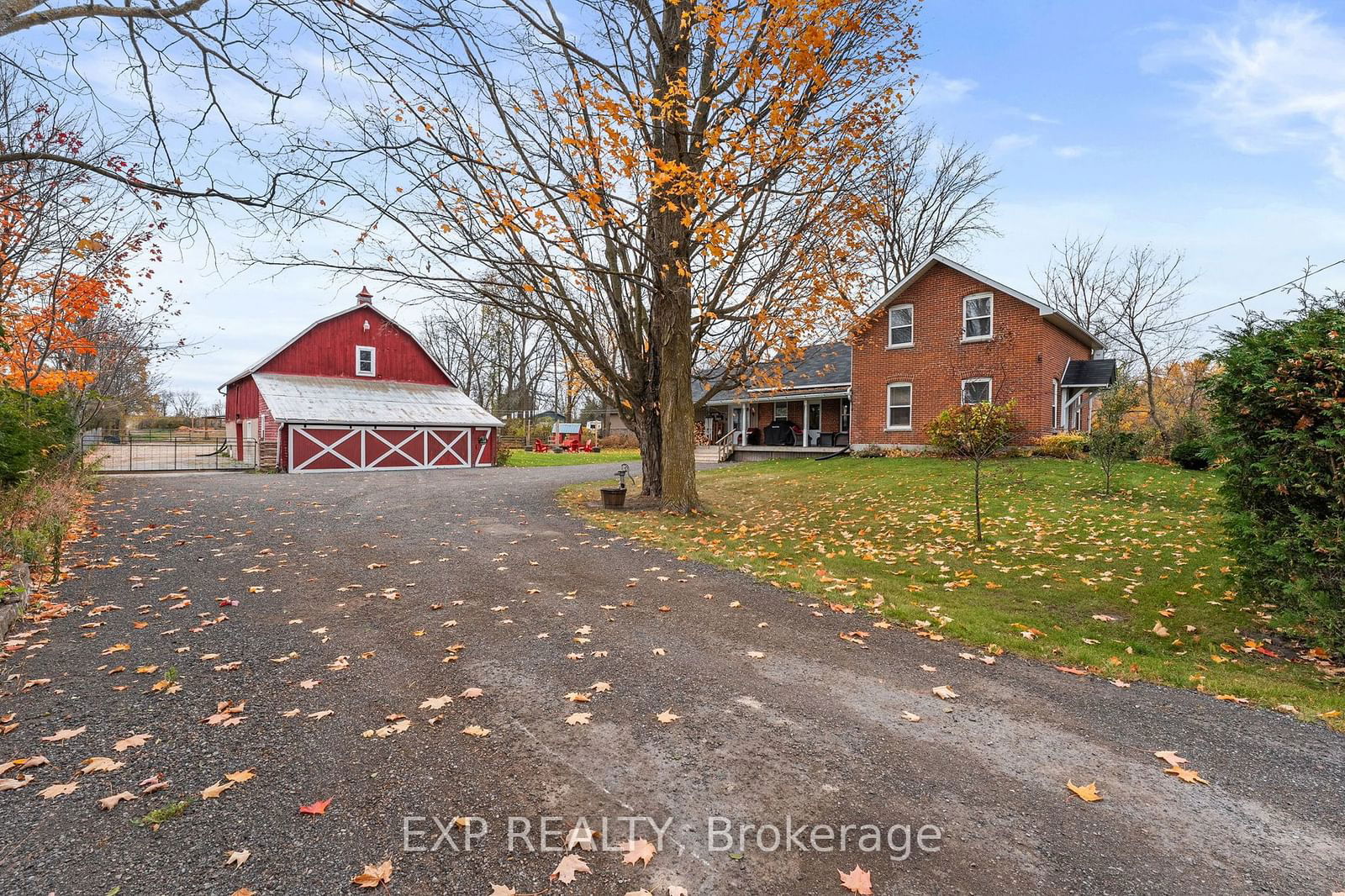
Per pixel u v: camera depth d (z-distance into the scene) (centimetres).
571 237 986
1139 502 1086
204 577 666
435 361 2905
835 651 477
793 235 1109
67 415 1449
